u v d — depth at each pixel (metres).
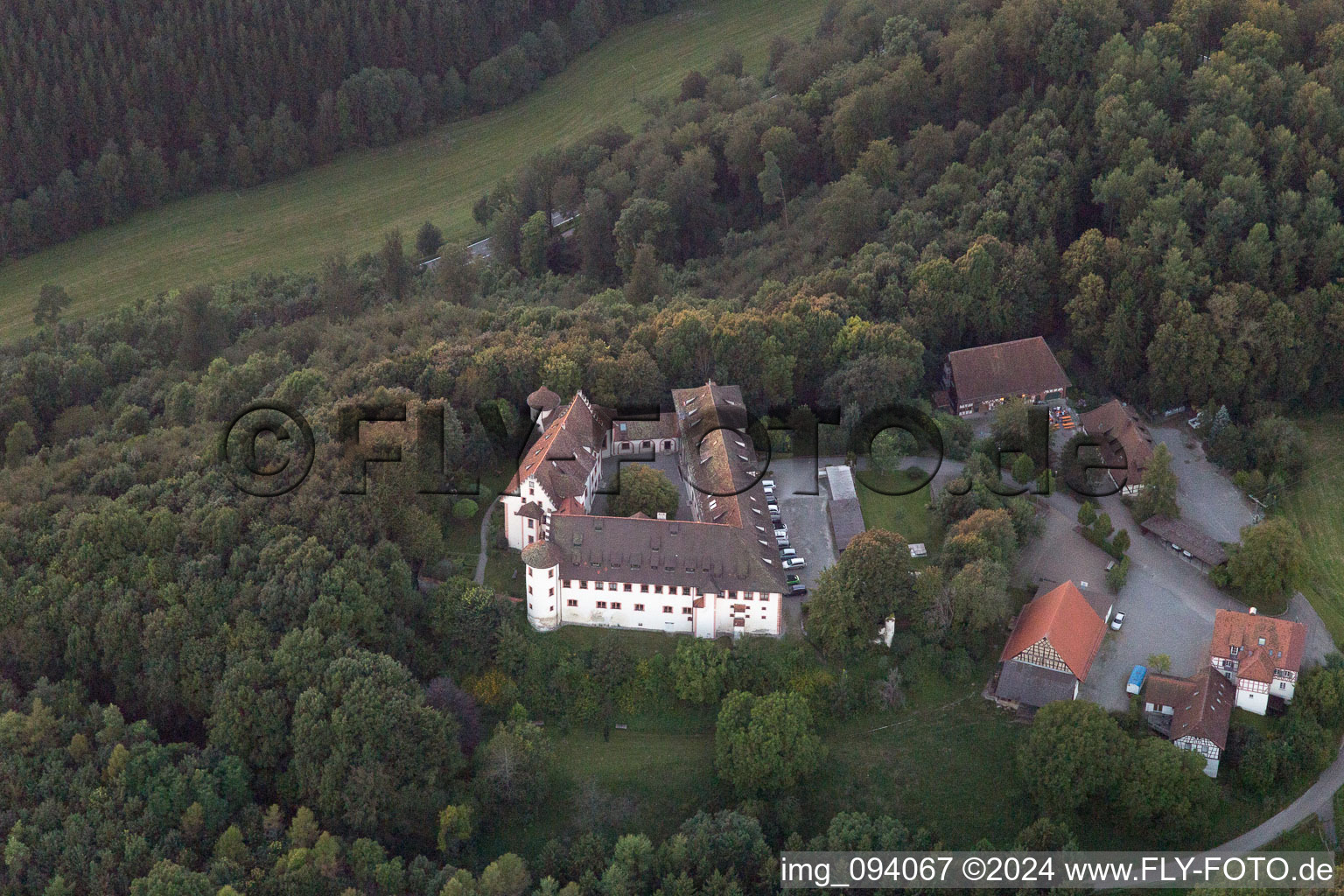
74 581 173.12
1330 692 166.75
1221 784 163.00
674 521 173.38
